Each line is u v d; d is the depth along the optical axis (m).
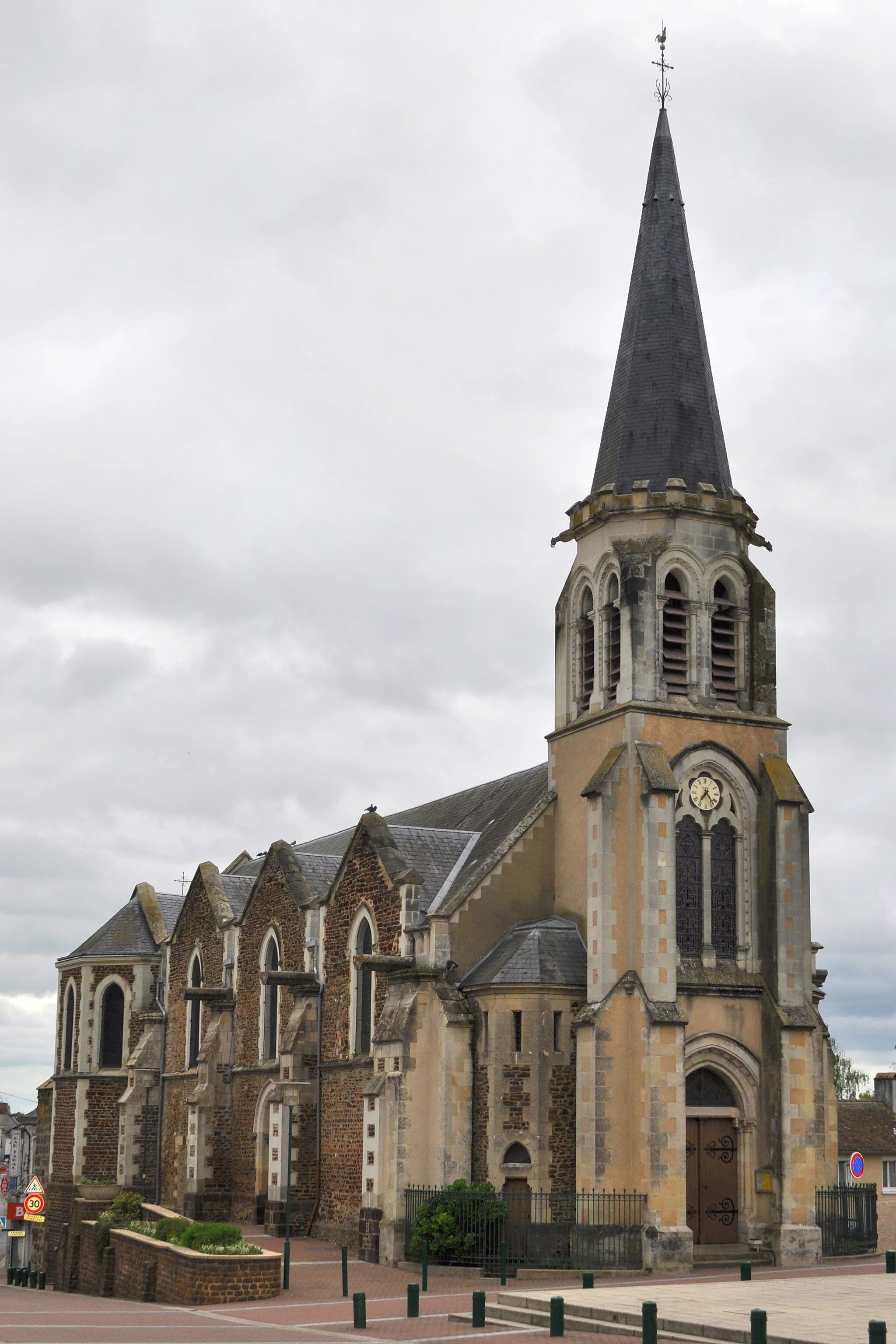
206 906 64.81
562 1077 43.59
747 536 48.28
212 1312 33.88
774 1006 44.50
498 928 46.59
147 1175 66.56
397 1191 43.59
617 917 43.53
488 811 54.41
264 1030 56.78
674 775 44.97
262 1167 55.16
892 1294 31.58
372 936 49.50
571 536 49.22
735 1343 25.75
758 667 47.38
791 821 45.69
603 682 47.22
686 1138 43.53
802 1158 43.59
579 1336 27.94
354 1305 29.98
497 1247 40.75
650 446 48.25
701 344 49.75
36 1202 58.69
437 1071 44.28
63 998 73.31
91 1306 36.34
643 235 51.09
